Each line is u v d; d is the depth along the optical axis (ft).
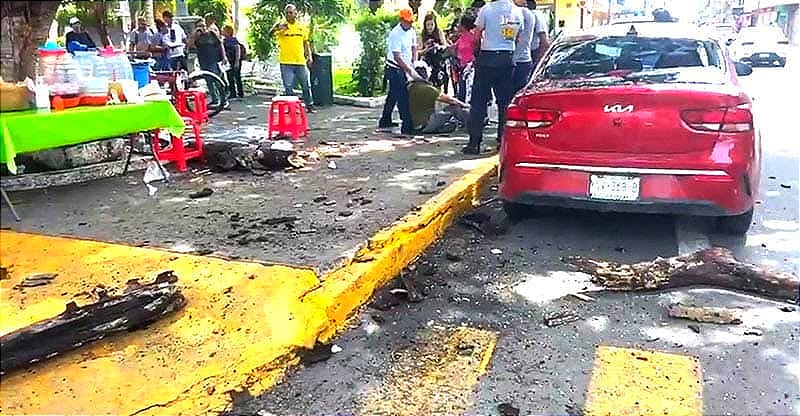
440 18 62.85
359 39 50.62
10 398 10.69
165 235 17.61
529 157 18.11
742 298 14.89
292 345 12.34
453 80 42.55
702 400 11.01
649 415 10.63
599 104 17.17
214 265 15.34
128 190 22.30
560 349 12.75
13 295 13.91
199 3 71.67
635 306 14.56
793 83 64.03
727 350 12.63
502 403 11.03
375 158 27.04
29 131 17.08
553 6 69.21
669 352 12.57
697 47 20.07
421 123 32.94
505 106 28.25
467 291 15.39
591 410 10.78
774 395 11.14
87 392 10.89
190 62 54.85
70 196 21.57
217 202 20.75
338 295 13.82
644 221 20.35
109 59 21.95
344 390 11.51
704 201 16.90
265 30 57.47
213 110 41.32
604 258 17.38
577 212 21.30
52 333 11.72
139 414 10.41
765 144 32.32
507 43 27.02
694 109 16.61
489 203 22.66
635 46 20.40
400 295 15.16
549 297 15.03
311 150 28.76
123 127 20.48
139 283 13.99
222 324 12.87
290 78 41.68
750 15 138.72
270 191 21.99
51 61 19.29
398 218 18.56
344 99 46.39
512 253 17.80
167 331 12.69
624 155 17.21
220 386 11.19
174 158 25.12
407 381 11.75
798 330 13.39
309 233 17.49
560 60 20.53
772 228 19.61
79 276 14.88
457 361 12.37
